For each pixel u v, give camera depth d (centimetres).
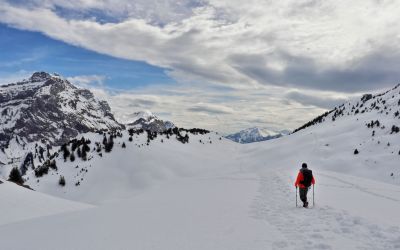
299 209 1973
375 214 1698
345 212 1722
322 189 3173
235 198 2612
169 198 2950
